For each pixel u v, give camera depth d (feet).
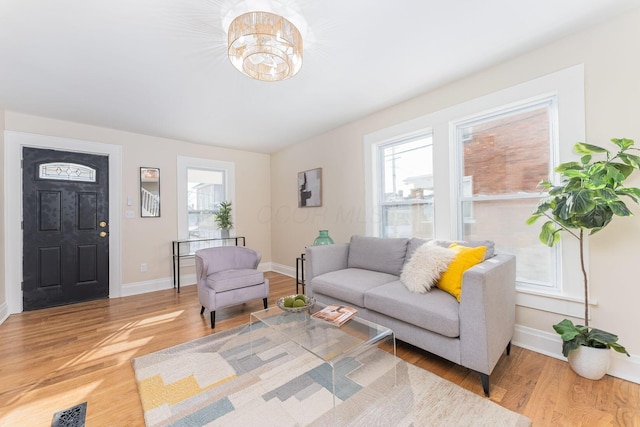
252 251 10.53
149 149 12.66
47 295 10.30
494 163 7.67
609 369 5.57
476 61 7.09
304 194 13.98
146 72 7.27
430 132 9.12
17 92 8.27
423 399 4.98
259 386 5.49
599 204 4.95
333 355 4.73
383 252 8.80
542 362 6.09
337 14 5.32
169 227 13.14
